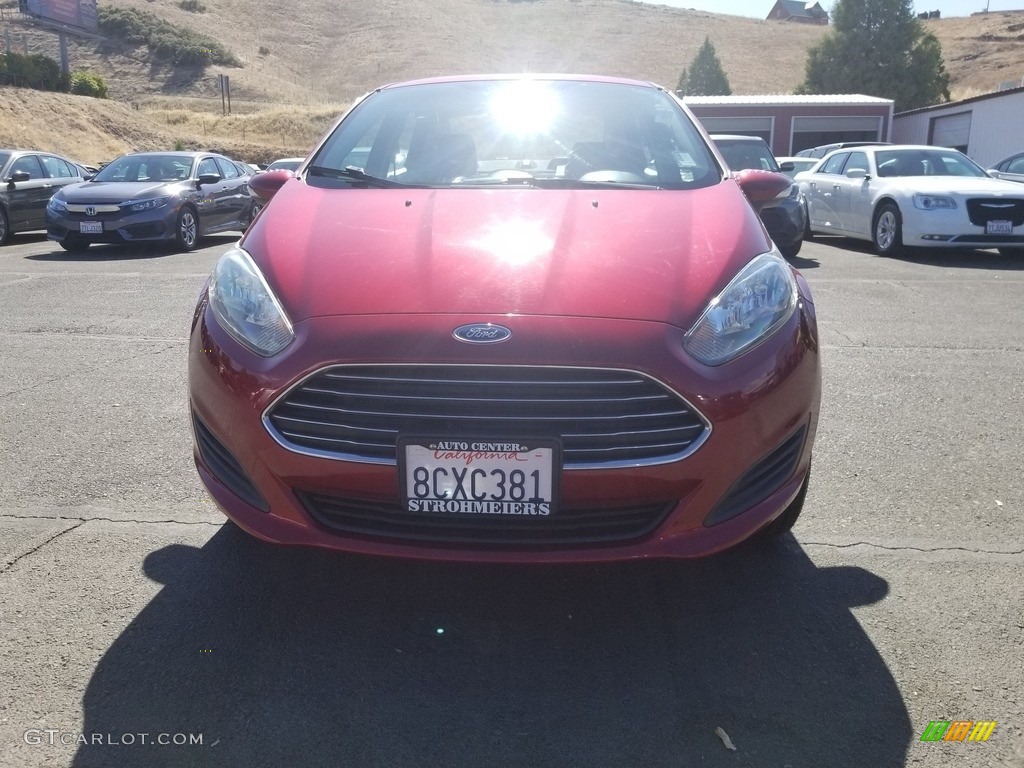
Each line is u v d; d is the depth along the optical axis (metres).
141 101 57.69
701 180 3.40
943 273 9.21
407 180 3.49
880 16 46.06
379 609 2.66
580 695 2.26
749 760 2.02
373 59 82.31
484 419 2.24
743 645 2.47
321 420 2.33
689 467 2.29
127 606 2.65
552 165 3.56
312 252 2.71
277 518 2.43
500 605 2.70
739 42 95.62
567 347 2.27
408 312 2.38
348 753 2.03
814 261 10.28
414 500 2.29
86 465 3.74
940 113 28.66
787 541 3.10
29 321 6.58
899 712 2.18
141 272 9.29
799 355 2.50
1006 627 2.55
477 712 2.19
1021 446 4.03
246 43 80.88
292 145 44.25
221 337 2.51
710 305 2.46
